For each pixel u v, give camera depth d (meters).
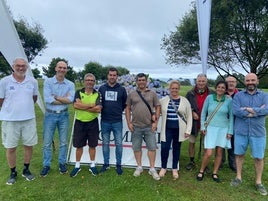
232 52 13.98
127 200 4.10
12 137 4.41
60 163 5.00
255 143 4.34
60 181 4.68
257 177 4.51
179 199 4.17
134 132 4.87
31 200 4.03
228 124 4.64
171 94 4.82
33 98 4.61
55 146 6.75
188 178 4.94
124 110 5.41
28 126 4.48
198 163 5.70
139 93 4.79
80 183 4.62
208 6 5.70
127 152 5.61
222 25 12.15
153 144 4.87
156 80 5.87
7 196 4.12
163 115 4.86
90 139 4.86
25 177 4.73
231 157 5.31
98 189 4.43
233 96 4.84
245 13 11.90
